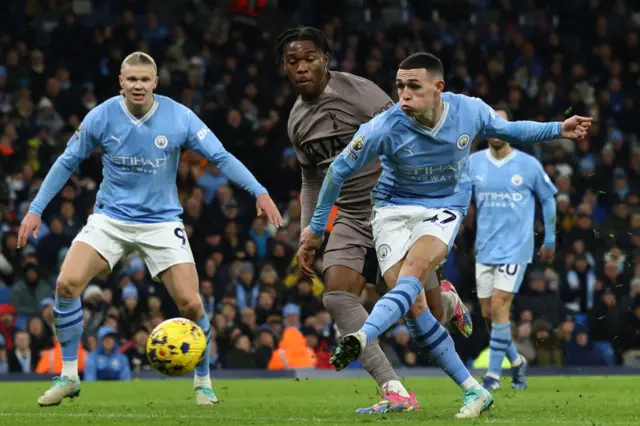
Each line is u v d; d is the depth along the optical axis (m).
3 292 21.16
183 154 25.42
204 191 25.11
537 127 8.24
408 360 20.03
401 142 8.16
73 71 28.45
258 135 26.92
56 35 28.55
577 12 34.56
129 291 19.94
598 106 30.95
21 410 9.45
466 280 22.53
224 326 20.25
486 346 21.19
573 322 20.77
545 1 34.81
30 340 19.14
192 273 9.93
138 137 9.73
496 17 35.06
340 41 31.19
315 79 9.78
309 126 9.95
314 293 21.94
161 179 9.89
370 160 8.29
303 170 10.28
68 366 9.95
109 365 17.70
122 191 9.88
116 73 27.81
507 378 16.48
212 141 9.87
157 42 30.02
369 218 9.61
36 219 9.89
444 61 31.28
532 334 20.00
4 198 22.91
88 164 24.61
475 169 14.37
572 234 24.58
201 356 8.29
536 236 23.69
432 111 8.02
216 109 26.73
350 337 7.27
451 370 8.27
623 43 33.56
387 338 20.20
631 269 23.44
